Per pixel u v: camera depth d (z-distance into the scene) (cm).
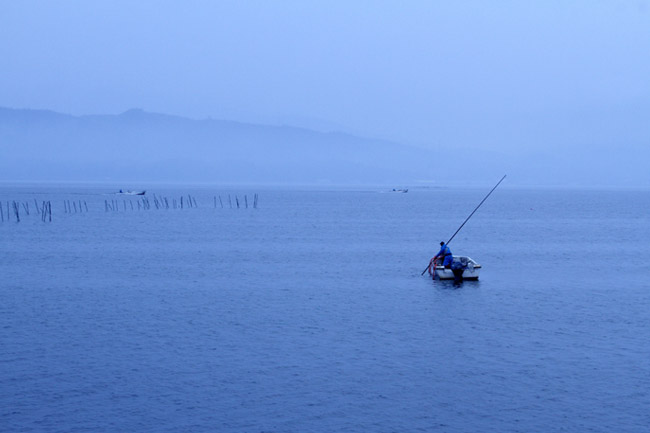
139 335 5656
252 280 8331
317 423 3959
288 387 4475
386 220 19400
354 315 6366
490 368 4831
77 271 9025
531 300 7050
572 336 5631
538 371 4772
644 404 4206
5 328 5859
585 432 3853
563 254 11131
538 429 3891
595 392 4391
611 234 15050
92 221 17875
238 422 3962
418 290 7619
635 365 4891
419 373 4734
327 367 4850
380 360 5003
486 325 5994
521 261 10200
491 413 4094
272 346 5347
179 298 7188
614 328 5894
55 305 6794
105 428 3872
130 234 14288
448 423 3966
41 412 4066
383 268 9369
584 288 7775
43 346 5328
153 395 4331
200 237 13725
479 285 7944
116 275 8706
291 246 12131
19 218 18838
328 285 7962
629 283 8125
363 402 4244
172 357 5062
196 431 3853
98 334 5681
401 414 4081
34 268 9281
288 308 6675
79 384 4503
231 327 5922
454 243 12862
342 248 11844
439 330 5819
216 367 4838
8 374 4678
